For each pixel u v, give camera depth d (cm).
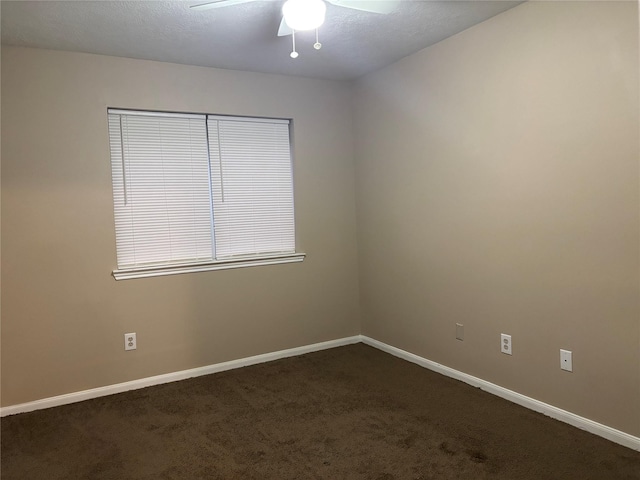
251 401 298
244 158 372
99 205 313
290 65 350
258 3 239
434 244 333
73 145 304
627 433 225
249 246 378
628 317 221
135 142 331
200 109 346
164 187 342
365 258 407
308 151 392
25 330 294
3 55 284
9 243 289
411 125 344
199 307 350
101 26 263
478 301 301
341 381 328
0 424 275
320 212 399
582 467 211
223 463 226
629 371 222
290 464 223
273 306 381
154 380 333
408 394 301
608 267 228
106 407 296
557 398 257
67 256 304
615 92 219
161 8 242
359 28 281
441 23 279
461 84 299
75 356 308
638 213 214
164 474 219
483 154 288
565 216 245
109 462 231
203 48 305
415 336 359
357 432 252
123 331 323
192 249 355
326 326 406
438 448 233
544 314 260
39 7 237
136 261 335
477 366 306
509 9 263
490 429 249
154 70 329
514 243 274
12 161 288
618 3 215
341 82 404
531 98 257
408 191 353
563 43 239
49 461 233
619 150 219
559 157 245
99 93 311
